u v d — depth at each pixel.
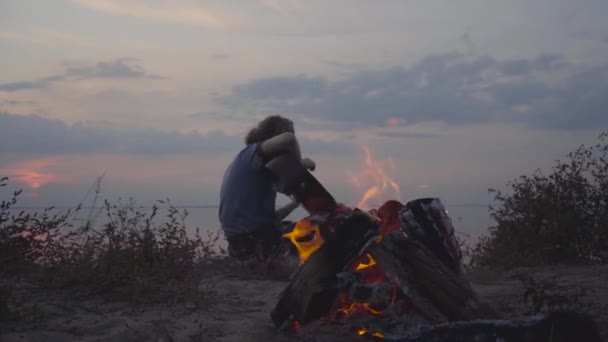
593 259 7.80
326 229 3.93
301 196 4.39
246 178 5.86
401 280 3.18
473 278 5.92
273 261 5.66
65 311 3.88
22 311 3.74
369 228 3.52
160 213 5.73
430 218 3.37
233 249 5.91
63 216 4.65
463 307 3.04
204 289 4.89
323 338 3.21
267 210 5.87
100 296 4.31
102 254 4.68
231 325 3.83
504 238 8.00
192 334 3.60
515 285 5.43
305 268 3.53
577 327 2.57
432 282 3.14
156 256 4.91
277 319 3.59
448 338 2.77
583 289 4.57
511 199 8.31
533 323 2.62
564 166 8.24
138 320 3.78
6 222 4.39
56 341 3.35
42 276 4.44
